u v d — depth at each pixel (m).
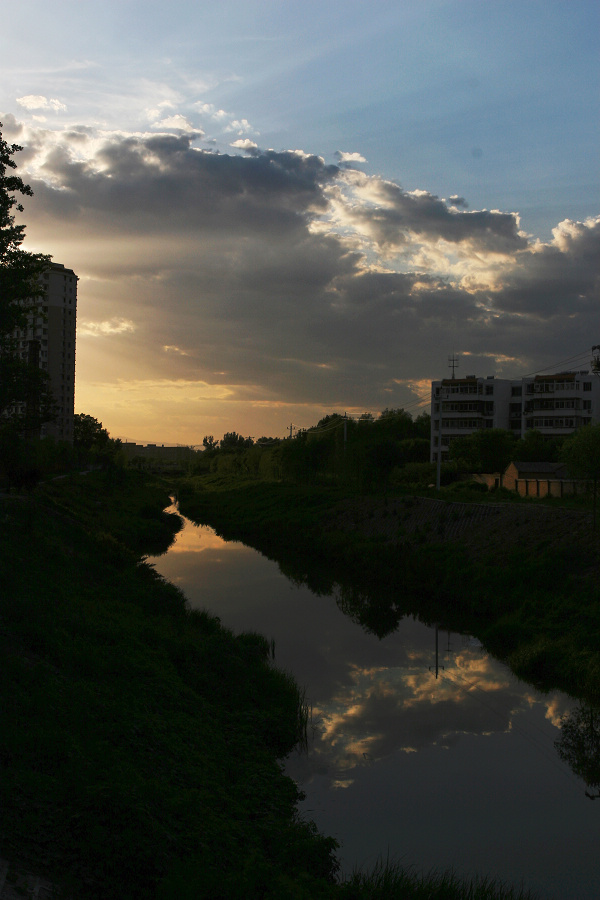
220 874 7.51
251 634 20.95
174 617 20.12
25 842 6.59
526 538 27.78
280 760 13.43
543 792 12.36
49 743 8.38
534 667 18.72
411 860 10.15
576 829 11.12
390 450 51.59
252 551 43.06
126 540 40.41
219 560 39.00
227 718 13.84
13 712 9.02
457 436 83.12
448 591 27.42
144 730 10.50
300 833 9.69
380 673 19.00
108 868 6.82
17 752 8.01
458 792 12.35
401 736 14.75
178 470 171.50
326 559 38.88
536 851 10.46
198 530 55.91
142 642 15.55
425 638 22.67
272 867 8.10
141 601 20.56
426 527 36.06
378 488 52.66
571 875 9.84
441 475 62.00
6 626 12.39
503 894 9.12
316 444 70.88
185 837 7.98
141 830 7.42
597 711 15.91
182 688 13.80
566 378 81.62
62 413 116.75
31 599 14.98
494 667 19.62
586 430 27.06
